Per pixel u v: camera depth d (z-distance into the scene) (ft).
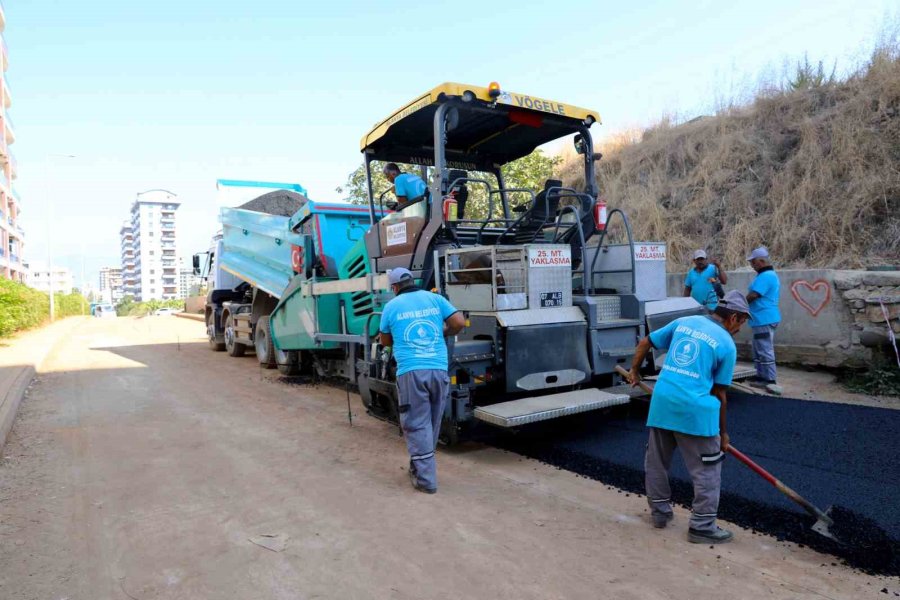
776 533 11.50
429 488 14.06
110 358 40.55
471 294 17.39
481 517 12.59
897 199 26.21
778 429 17.21
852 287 22.29
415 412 14.30
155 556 11.01
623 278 19.97
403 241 19.80
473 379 16.62
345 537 11.69
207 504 13.53
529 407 15.84
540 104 19.06
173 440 19.01
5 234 147.33
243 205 38.47
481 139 21.97
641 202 36.06
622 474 14.70
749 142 34.19
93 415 22.70
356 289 20.42
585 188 21.35
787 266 27.58
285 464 16.43
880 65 31.14
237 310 40.52
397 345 14.67
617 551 10.94
